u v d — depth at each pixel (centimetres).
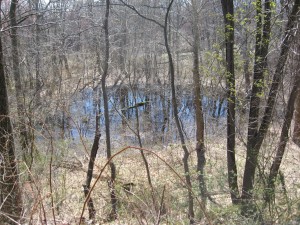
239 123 820
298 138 831
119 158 1212
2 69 630
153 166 1083
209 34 1794
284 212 595
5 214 309
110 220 482
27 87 1411
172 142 1620
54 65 1809
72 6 1577
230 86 791
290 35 668
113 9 2131
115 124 2131
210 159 1061
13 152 553
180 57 2642
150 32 2642
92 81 2205
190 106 2369
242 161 906
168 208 413
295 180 707
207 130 1630
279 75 691
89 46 2250
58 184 590
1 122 586
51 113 1300
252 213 616
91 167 787
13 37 1151
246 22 771
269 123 707
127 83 2572
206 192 712
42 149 639
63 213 420
